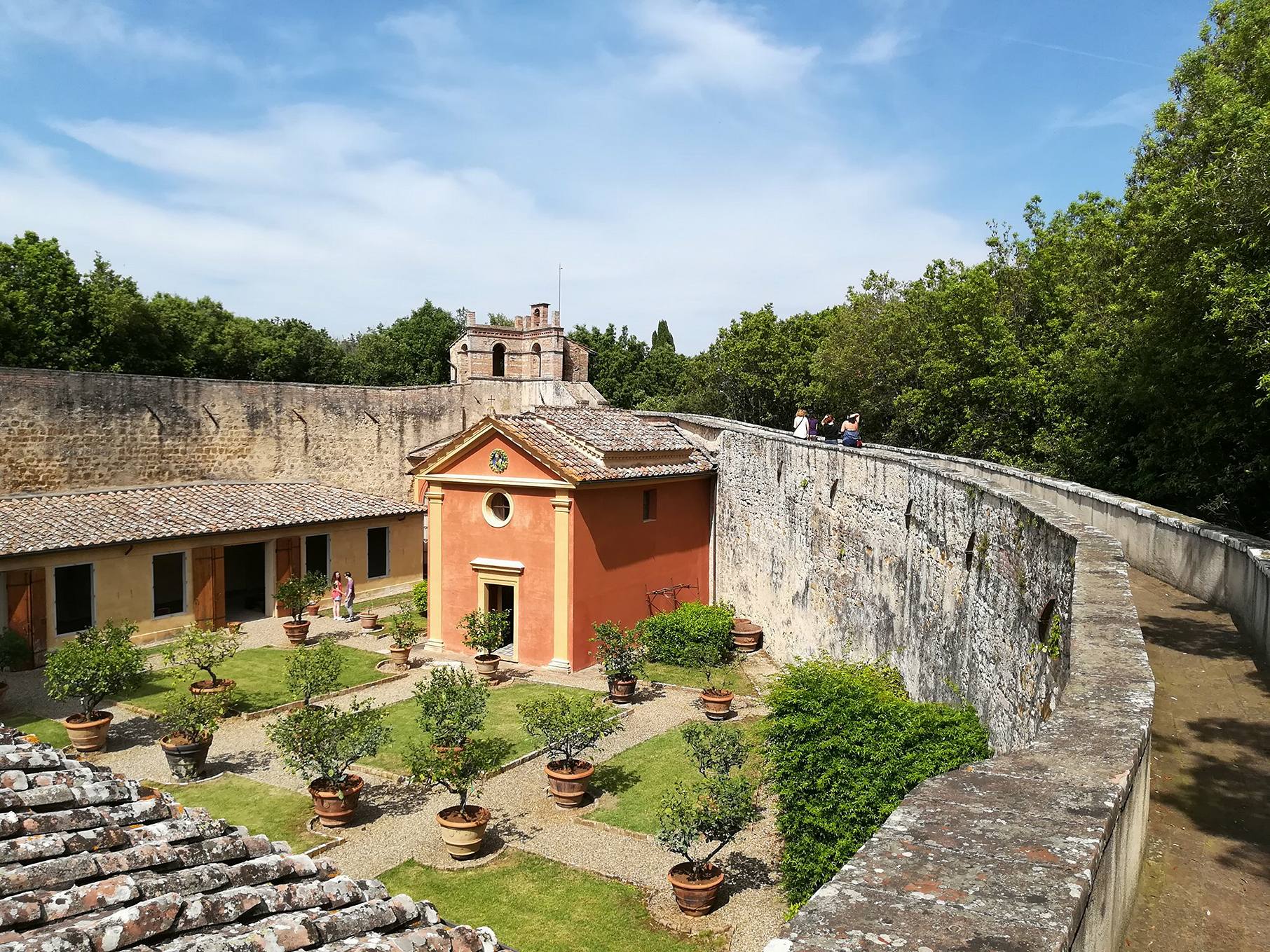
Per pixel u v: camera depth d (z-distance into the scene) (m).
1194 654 8.88
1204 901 4.69
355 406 34.06
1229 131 14.91
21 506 23.72
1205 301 15.26
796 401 42.09
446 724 14.11
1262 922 4.49
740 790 11.84
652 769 16.03
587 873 12.44
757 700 19.78
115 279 43.56
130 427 27.53
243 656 23.19
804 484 20.31
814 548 19.59
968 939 2.35
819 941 2.38
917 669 13.41
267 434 31.34
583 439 22.95
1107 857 3.16
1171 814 5.74
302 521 27.44
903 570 14.36
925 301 30.12
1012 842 2.94
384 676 21.39
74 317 37.66
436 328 65.38
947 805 3.25
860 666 14.52
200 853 5.39
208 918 4.57
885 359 31.58
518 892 11.94
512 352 45.69
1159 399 18.47
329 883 5.41
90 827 5.49
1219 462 18.16
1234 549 10.16
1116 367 20.45
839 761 10.68
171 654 19.25
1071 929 2.41
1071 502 15.07
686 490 26.17
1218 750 6.71
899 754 10.32
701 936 10.89
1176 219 15.72
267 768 16.14
